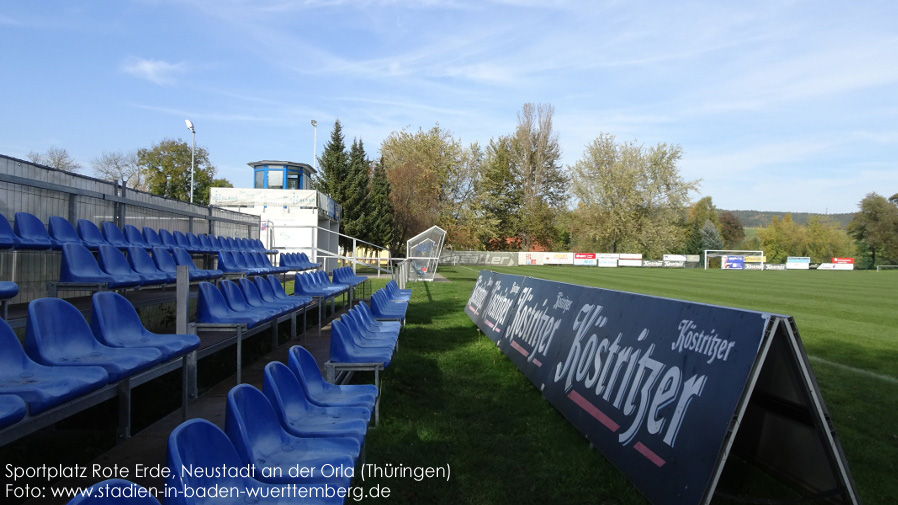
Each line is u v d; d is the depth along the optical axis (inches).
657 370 133.2
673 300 141.5
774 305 626.8
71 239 259.0
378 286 730.8
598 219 2091.5
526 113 2068.2
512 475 142.6
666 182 2076.8
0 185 240.4
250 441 100.1
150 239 331.0
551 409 195.8
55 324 131.3
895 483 144.6
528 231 2117.4
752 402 129.2
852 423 193.5
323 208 932.0
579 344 185.3
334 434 114.0
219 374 227.5
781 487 137.3
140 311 269.4
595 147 2087.8
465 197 1957.4
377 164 1624.0
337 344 177.5
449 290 714.2
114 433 155.0
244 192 863.1
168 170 1765.5
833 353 327.6
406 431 171.6
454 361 272.2
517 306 285.3
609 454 138.3
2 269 236.1
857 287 992.2
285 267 446.9
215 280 339.0
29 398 100.7
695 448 108.6
